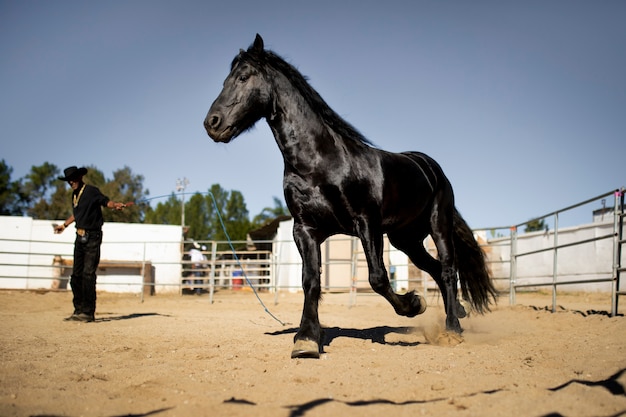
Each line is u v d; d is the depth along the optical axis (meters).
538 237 23.00
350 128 5.64
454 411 3.18
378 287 5.53
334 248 23.88
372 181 5.57
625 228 19.14
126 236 23.77
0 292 19.50
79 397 3.61
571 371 4.34
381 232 5.64
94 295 9.16
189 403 3.41
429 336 6.48
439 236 6.82
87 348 5.90
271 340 6.43
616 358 4.77
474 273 7.59
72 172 8.87
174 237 24.09
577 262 21.22
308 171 5.37
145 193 58.03
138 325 8.50
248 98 5.34
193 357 5.25
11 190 52.28
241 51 5.51
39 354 5.45
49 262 22.42
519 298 17.38
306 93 5.47
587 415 3.08
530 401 3.30
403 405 3.31
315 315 5.28
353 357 4.98
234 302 16.52
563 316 9.05
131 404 3.46
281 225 25.81
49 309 12.39
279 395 3.63
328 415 3.13
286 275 25.28
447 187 7.07
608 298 16.80
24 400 3.48
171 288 23.80
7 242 22.11
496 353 5.31
